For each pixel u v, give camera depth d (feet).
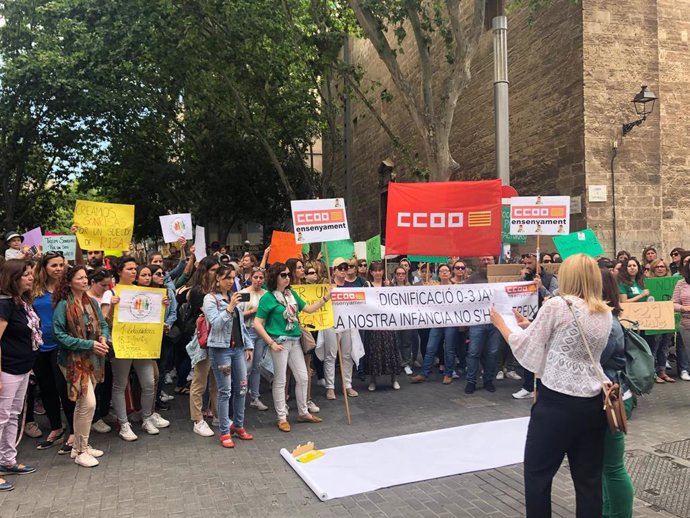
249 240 100.37
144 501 13.66
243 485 14.57
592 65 37.50
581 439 9.70
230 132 73.31
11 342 15.07
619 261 26.78
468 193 21.22
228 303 18.21
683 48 39.50
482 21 35.17
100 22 57.62
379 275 26.32
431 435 17.98
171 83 63.77
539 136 42.01
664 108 39.06
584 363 9.64
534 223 22.41
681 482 14.08
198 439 18.52
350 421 20.27
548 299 10.23
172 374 28.68
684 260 23.63
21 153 69.15
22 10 62.54
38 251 27.68
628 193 37.91
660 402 22.04
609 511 10.87
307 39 49.93
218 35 53.16
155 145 76.69
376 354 24.62
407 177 70.64
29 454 17.26
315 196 67.46
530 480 9.87
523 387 23.31
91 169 81.05
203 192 77.56
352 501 13.44
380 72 79.41
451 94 36.19
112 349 18.13
